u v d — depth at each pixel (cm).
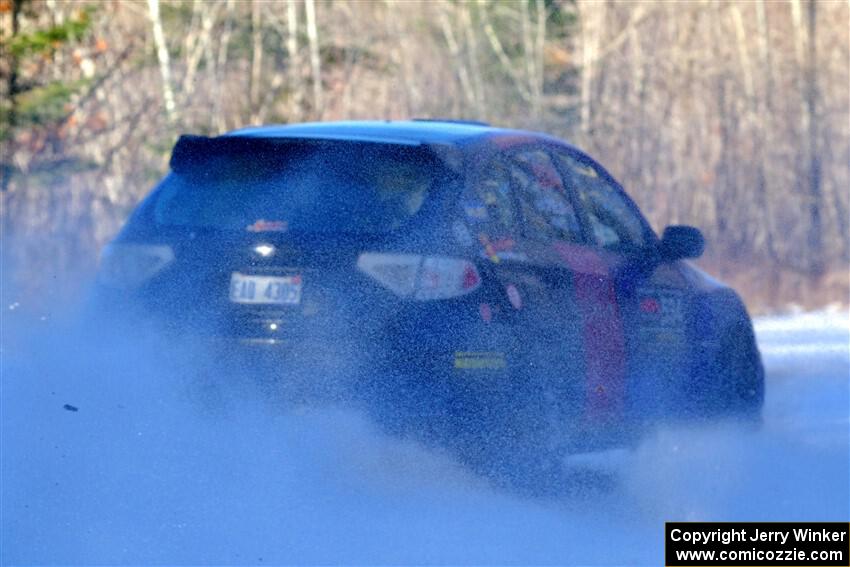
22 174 6225
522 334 2278
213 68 7856
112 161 6831
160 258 2288
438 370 2180
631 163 9394
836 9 10231
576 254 2523
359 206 2272
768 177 9344
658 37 9819
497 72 9694
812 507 2438
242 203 2309
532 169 2550
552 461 2370
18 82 6175
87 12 6309
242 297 2225
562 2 9925
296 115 8506
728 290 2994
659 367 2683
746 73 9706
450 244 2242
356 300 2192
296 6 8825
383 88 9125
